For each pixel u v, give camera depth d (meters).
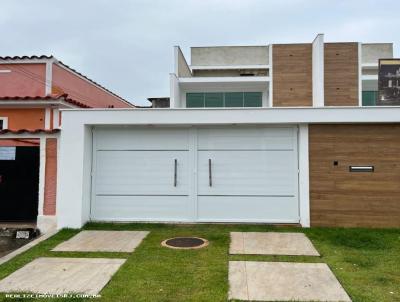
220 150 8.70
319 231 7.88
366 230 7.97
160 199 8.73
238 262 5.85
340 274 5.31
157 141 8.79
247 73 25.77
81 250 6.57
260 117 8.32
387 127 8.34
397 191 8.26
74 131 8.45
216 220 8.63
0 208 8.82
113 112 8.48
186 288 4.80
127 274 5.32
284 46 20.75
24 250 6.64
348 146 8.39
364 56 25.53
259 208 8.59
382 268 5.57
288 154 8.59
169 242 7.04
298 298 4.49
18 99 10.84
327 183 8.39
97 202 8.78
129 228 8.22
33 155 8.83
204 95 22.42
